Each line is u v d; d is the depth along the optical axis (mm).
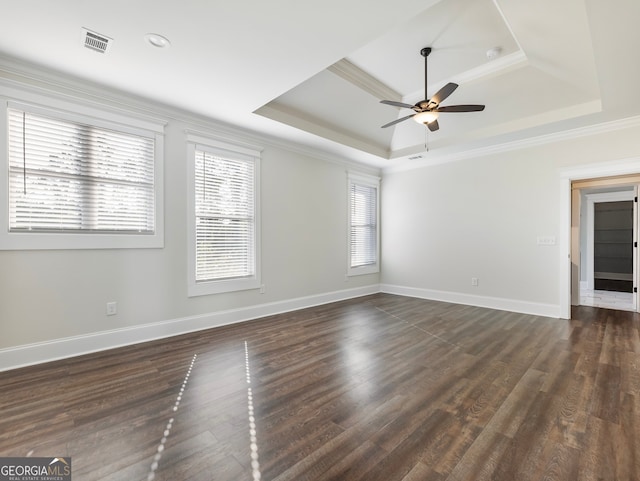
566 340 3359
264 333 3645
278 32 2260
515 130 4215
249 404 2092
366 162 5809
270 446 1673
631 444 1658
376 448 1654
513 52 3377
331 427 1839
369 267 6211
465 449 1639
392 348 3145
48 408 2033
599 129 4004
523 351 3045
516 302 4707
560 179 4316
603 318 4258
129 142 3264
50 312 2814
